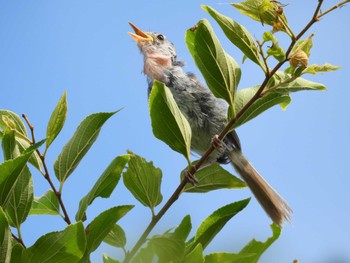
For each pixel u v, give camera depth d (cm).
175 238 494
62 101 525
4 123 542
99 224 455
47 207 548
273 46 527
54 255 420
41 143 433
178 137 570
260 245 482
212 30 562
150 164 571
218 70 573
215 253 469
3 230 393
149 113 561
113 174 517
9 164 414
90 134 525
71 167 529
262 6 518
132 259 509
